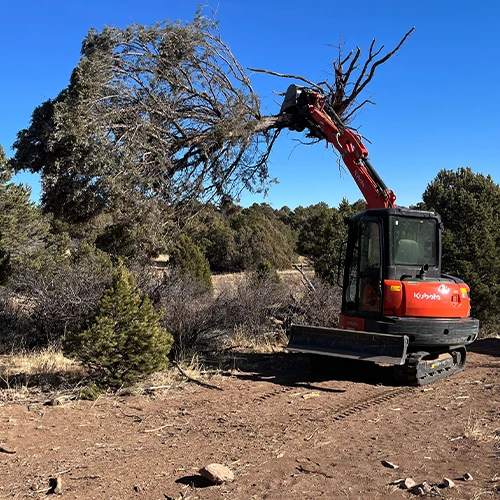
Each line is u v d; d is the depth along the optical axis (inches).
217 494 152.1
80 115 283.3
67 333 259.6
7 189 573.9
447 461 180.4
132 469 169.9
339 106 388.8
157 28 318.7
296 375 324.2
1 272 510.6
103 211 308.0
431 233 317.7
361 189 341.4
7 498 147.3
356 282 321.7
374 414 240.4
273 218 1635.1
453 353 338.6
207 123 343.6
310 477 165.2
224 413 237.9
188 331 369.7
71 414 227.0
